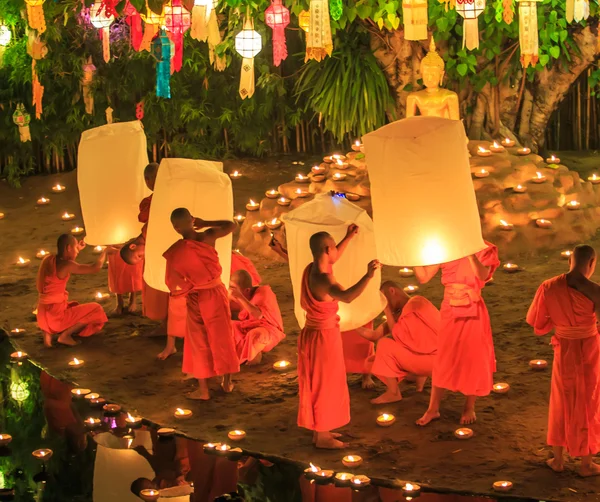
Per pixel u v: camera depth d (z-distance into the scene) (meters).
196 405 9.83
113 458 8.81
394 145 8.08
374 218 8.34
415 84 17.17
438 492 7.77
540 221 14.23
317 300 8.42
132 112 19.52
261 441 8.91
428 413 9.05
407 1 11.25
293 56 19.92
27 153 19.64
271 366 10.73
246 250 15.05
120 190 12.16
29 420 9.70
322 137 20.31
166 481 8.29
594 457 8.28
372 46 17.33
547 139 20.22
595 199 15.64
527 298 12.33
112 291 12.72
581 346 7.77
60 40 18.58
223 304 9.81
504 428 8.84
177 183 10.49
